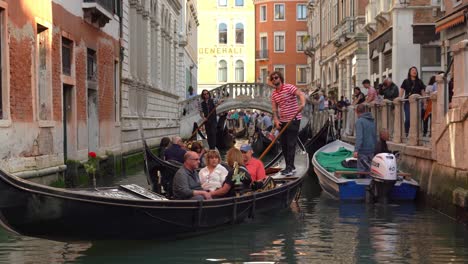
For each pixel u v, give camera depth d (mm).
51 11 13781
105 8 17375
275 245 8789
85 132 16484
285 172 12359
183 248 8500
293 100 12281
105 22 17781
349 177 13328
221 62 64250
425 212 11312
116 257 8008
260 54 61438
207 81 64125
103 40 18469
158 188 13250
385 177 11883
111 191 9078
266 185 10867
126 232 8219
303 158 14547
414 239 9133
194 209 8836
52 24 13852
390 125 16047
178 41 37250
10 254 8203
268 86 36312
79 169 15383
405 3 22781
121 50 20750
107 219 7934
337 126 23578
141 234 8398
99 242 8336
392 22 23391
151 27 28219
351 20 31500
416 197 12477
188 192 9281
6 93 11414
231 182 9867
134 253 8211
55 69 14070
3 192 7191
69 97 15531
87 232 7930
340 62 35344
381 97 18562
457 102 10234
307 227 10078
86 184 15586
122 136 20953
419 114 13164
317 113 27703
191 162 9430
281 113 12328
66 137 15453
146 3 26453
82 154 16125
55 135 13984
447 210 10781
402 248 8602
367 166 13203
